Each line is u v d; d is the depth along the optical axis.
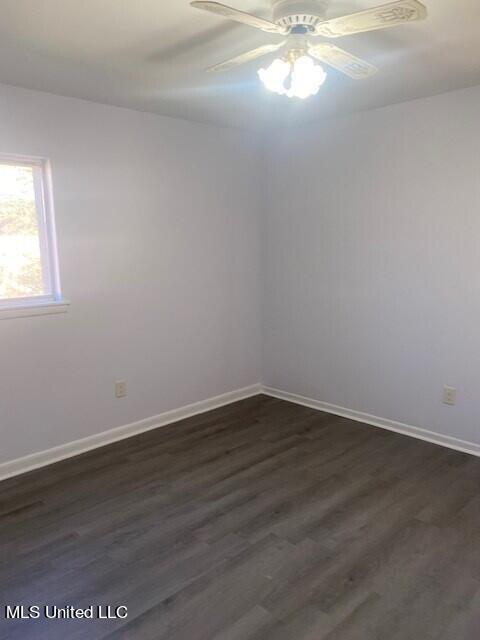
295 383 4.13
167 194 3.44
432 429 3.31
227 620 1.79
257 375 4.36
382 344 3.49
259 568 2.06
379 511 2.48
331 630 1.74
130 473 2.89
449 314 3.12
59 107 2.83
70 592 1.93
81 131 2.94
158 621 1.78
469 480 2.79
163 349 3.59
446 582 1.98
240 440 3.36
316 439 3.37
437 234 3.11
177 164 3.47
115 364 3.31
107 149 3.08
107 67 2.37
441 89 2.85
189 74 2.47
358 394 3.70
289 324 4.09
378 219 3.38
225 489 2.71
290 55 1.75
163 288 3.52
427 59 2.33
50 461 3.03
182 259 3.61
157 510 2.50
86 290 3.10
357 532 2.31
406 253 3.27
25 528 2.34
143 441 3.34
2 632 1.74
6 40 2.05
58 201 2.90
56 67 2.37
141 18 1.86
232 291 4.02
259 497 2.62
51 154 2.83
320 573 2.03
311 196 3.74
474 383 3.07
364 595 1.91
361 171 3.41
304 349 4.01
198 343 3.83
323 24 1.61
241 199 3.96
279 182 3.95
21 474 2.87
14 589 1.95
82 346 3.12
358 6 1.77
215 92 2.80
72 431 3.13
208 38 2.05
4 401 2.80
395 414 3.49
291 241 3.95
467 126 2.88
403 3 1.41
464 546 2.20
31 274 2.93
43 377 2.96
